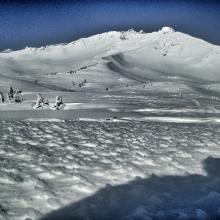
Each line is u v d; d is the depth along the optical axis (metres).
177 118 25.27
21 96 60.75
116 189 7.22
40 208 6.04
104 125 16.89
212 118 26.14
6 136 12.07
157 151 10.95
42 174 7.81
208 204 6.82
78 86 152.12
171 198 7.06
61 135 12.96
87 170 8.38
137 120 22.89
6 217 5.57
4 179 7.23
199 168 9.23
